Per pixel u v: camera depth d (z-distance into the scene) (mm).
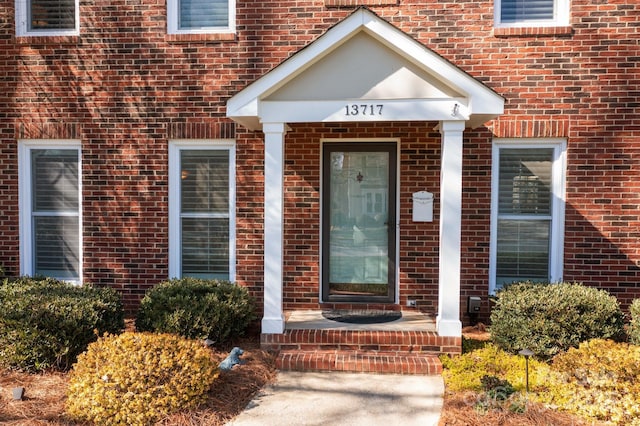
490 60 6410
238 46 6703
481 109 5184
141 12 6785
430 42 6469
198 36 6699
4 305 5066
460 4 6414
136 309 6969
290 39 6648
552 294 5492
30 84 6934
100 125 6887
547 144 6508
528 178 6605
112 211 6941
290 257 6785
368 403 4504
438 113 5328
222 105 6754
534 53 6359
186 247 7062
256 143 6734
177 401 4082
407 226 6672
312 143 6703
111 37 6824
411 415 4281
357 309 6773
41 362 4906
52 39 6859
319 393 4715
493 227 6621
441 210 5461
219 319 5598
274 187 5594
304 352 5496
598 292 5625
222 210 6996
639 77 6254
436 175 6602
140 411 3943
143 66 6801
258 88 5379
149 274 6953
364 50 5363
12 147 7008
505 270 6699
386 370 5188
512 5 6539
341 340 5590
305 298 6801
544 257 6637
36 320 4895
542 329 5199
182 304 5578
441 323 5469
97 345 4457
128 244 6949
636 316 5480
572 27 6297
